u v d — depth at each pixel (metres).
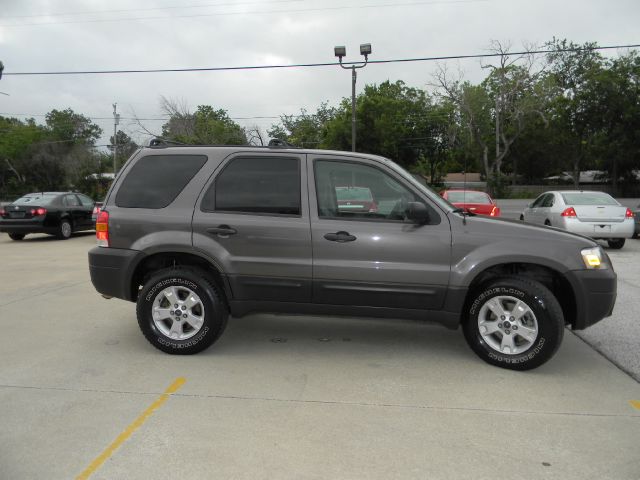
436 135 60.41
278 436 3.43
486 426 3.60
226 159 5.00
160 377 4.46
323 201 4.82
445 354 5.12
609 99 49.56
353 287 4.72
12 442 3.34
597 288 4.55
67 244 14.51
